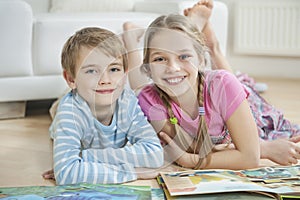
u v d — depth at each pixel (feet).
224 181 3.39
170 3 7.11
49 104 7.11
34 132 5.44
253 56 9.61
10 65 6.01
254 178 3.51
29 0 7.91
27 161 4.36
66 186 3.49
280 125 5.09
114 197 3.20
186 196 3.18
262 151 4.07
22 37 5.99
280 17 9.09
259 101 5.21
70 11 7.82
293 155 3.96
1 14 5.83
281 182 3.38
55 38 6.17
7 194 3.31
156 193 3.38
